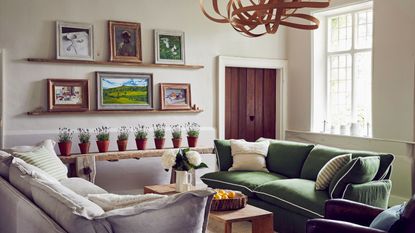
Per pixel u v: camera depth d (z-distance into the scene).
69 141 5.12
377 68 5.52
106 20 5.64
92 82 5.57
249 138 6.91
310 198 3.88
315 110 6.62
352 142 5.86
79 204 1.87
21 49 5.17
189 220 1.85
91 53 5.50
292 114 7.00
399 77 5.26
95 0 5.57
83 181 4.25
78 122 5.49
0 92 5.05
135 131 5.85
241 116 6.84
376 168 3.91
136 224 1.78
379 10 5.48
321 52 6.64
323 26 6.64
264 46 6.84
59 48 5.33
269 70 7.08
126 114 5.80
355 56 6.18
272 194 4.25
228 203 3.53
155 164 5.98
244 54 6.66
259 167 5.16
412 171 5.01
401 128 5.25
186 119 6.24
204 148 5.86
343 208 3.01
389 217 2.45
